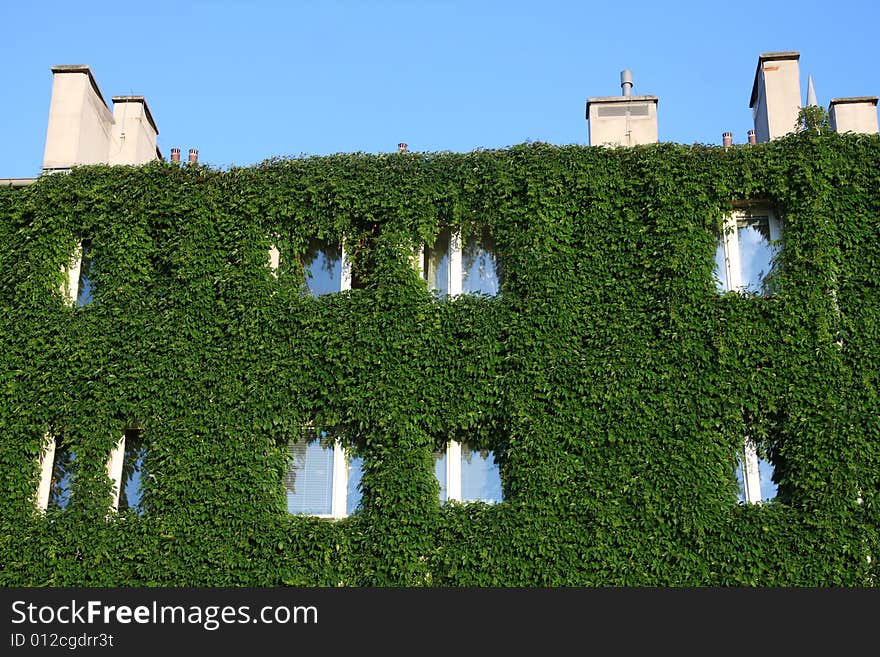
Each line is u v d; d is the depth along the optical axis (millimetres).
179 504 34188
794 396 33438
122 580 33531
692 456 33000
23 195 38938
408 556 32938
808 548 31844
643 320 34875
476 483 34500
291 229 37906
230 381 35469
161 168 38688
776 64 43969
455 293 36750
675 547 32250
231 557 33469
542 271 35688
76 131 43344
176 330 36344
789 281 34844
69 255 38281
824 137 36625
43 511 34938
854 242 35344
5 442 35469
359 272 37312
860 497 32344
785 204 36250
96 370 35938
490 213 37062
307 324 35969
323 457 35312
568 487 33125
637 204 36594
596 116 43875
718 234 36625
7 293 37750
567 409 33969
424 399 34750
